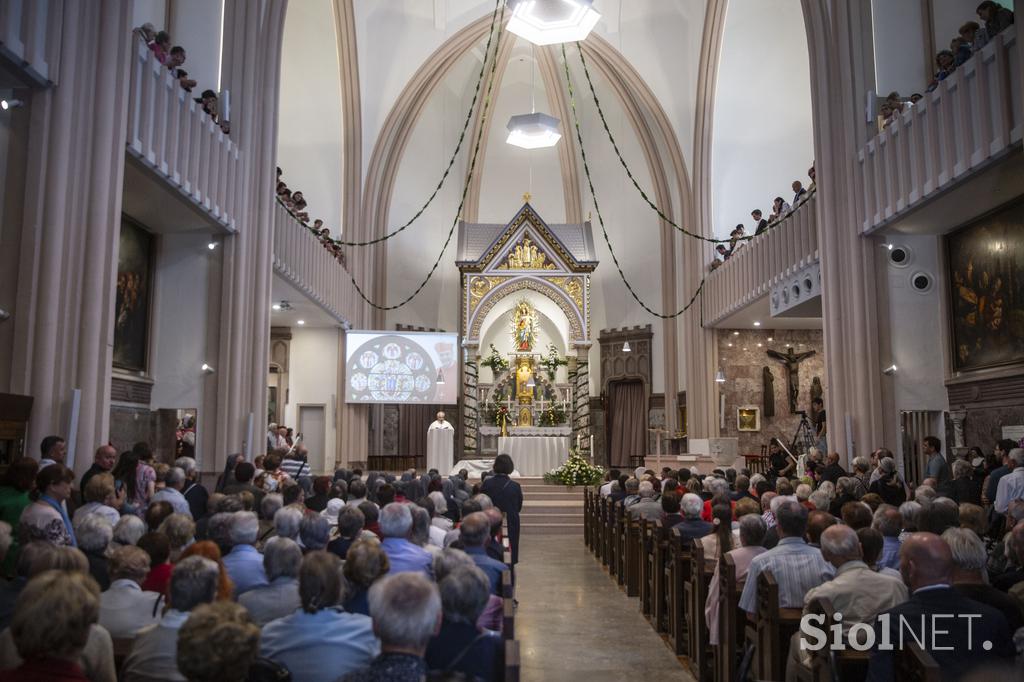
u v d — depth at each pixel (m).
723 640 6.06
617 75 25.25
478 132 28.45
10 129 8.16
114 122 9.05
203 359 13.33
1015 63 9.68
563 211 29.48
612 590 11.16
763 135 22.86
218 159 12.72
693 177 23.69
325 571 3.47
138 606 4.02
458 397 26.06
